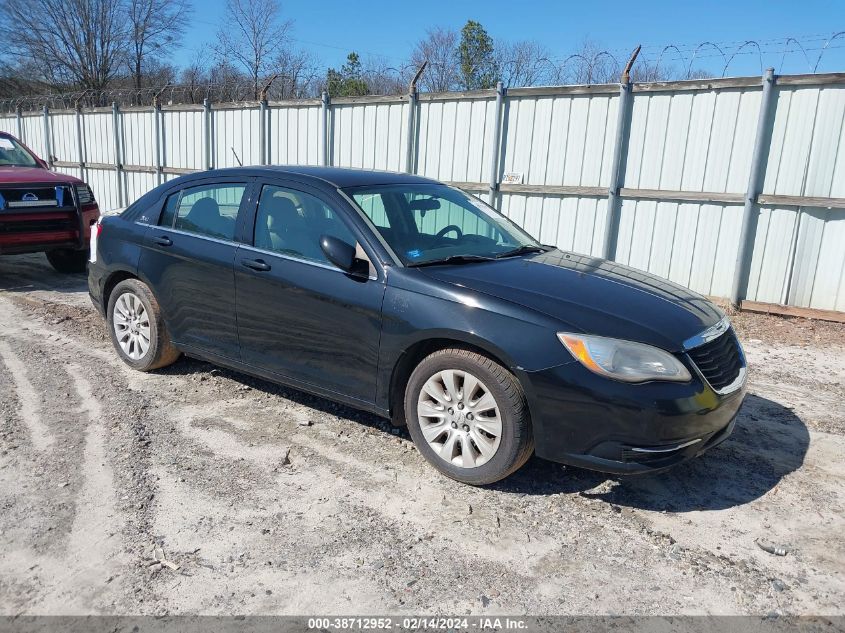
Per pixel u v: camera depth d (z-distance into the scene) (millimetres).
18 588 2822
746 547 3260
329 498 3588
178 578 2910
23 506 3420
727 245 7980
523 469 3967
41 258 10703
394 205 4387
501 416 3523
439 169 9922
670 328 3500
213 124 12719
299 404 4824
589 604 2822
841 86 7074
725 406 3527
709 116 7844
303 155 11430
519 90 8984
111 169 15148
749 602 2857
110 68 41219
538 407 3412
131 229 5285
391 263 3893
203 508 3453
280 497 3580
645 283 4141
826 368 6047
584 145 8695
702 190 8039
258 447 4148
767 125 7500
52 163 16906
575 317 3443
